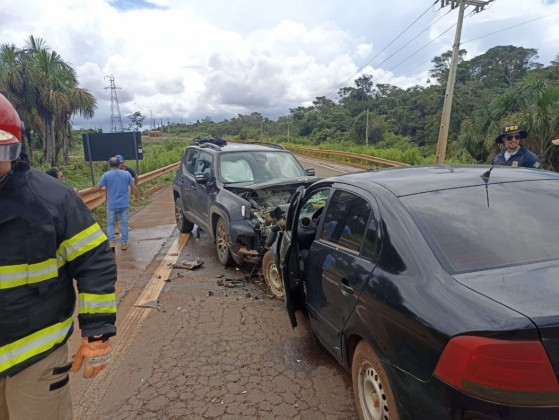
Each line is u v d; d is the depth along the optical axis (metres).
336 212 3.20
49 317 1.84
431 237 2.27
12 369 1.78
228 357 3.62
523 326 1.62
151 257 6.93
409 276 2.18
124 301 5.02
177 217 8.77
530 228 2.34
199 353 3.70
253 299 4.92
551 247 2.22
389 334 2.17
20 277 1.71
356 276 2.56
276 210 5.20
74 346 3.91
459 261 2.14
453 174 2.93
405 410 2.05
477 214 2.43
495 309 1.75
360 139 57.91
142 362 3.59
